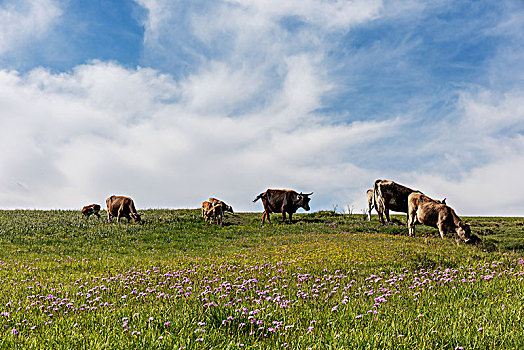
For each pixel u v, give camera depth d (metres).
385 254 15.99
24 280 13.11
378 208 32.81
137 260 18.77
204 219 35.22
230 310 7.71
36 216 38.06
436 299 8.93
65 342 6.24
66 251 22.61
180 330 6.62
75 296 10.30
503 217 40.25
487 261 14.12
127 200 33.66
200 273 13.59
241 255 18.88
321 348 5.86
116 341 6.20
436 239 22.59
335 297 9.42
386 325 6.75
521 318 6.93
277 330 6.81
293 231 30.28
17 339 6.52
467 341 5.98
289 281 11.79
